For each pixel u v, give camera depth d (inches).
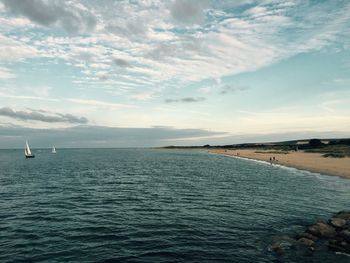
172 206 1066.7
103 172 2393.0
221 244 669.3
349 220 772.6
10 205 1067.3
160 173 2362.2
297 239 693.9
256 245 663.8
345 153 3720.5
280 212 975.6
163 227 797.2
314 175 2062.0
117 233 742.5
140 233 743.7
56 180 1817.2
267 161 3683.6
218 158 5152.6
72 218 885.8
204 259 584.7
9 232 746.2
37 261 568.4
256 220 874.1
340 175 1964.8
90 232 748.6
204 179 1937.7
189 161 4227.4
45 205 1068.5
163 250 629.9
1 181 1758.1
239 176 2118.6
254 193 1359.5
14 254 602.9
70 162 3774.6
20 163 3535.9
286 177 2018.9
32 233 738.8
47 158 5073.8
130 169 2736.2
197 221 859.4
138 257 591.5
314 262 568.1
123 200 1177.4
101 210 994.1
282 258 588.1
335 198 1222.9
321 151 4653.1
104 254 605.6
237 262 570.6
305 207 1052.5
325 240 677.9
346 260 574.9
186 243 674.2
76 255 599.8
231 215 933.2
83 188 1488.7
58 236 717.3
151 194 1328.7
